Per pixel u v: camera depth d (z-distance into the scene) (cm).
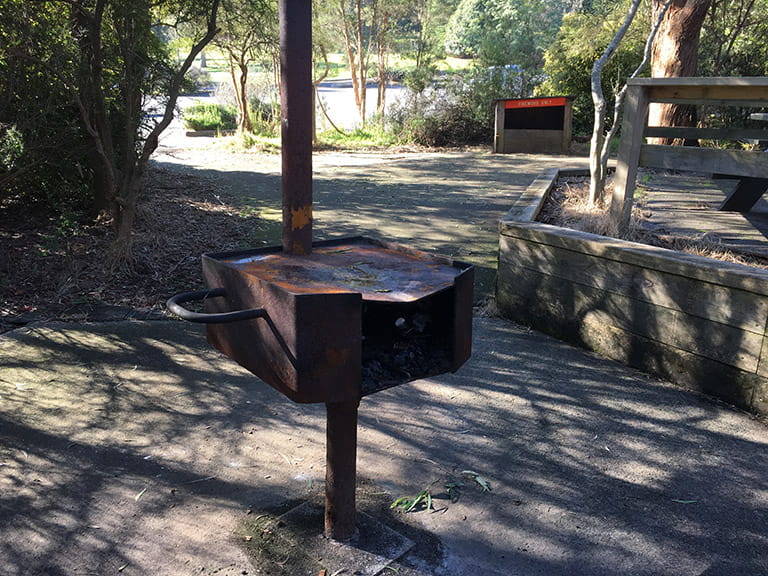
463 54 3722
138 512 261
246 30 1041
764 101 445
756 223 553
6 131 588
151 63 621
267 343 203
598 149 607
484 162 1408
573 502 274
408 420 344
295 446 314
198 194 928
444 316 238
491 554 241
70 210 712
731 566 236
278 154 1498
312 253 250
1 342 428
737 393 355
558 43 1781
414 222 786
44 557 233
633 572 232
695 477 293
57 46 539
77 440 316
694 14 1073
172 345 433
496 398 370
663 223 554
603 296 420
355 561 232
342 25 2022
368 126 1962
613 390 379
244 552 237
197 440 319
